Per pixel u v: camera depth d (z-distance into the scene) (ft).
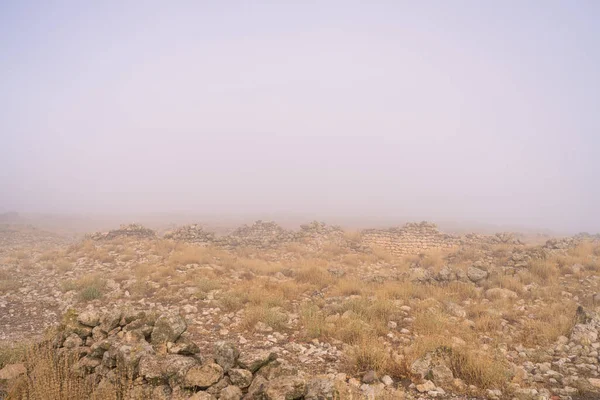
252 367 21.95
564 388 26.40
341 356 31.71
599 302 47.55
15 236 145.69
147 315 27.73
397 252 106.63
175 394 20.35
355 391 24.38
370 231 114.52
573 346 33.88
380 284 58.44
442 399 24.84
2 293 53.47
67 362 24.22
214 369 21.68
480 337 36.76
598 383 26.96
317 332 36.86
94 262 74.64
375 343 32.86
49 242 135.23
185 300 49.55
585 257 69.31
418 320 39.37
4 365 25.81
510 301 49.37
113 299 50.19
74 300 49.67
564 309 44.83
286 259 92.07
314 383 21.01
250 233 126.21
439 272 59.98
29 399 20.21
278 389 19.77
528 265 65.46
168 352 24.11
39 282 59.98
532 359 31.91
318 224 120.37
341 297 49.80
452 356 29.96
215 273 64.59
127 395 20.33
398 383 26.91
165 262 71.82
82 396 21.30
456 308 44.70
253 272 70.28
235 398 20.43
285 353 32.81
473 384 26.86
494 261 74.33
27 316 44.27
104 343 24.67
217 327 40.09
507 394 25.54
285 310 45.88
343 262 89.25
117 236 102.32
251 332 38.75
